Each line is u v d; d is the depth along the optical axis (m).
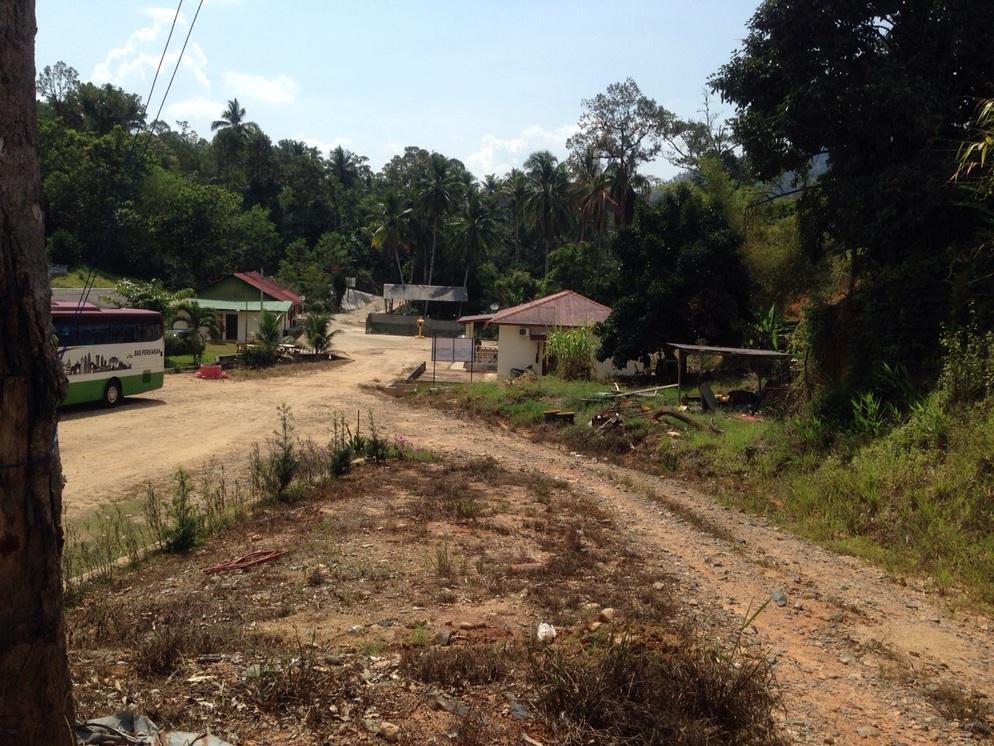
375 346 50.41
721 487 12.81
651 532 9.69
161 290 39.56
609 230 66.00
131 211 52.72
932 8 13.47
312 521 9.49
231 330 50.91
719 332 23.09
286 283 67.50
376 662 4.66
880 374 13.03
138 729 3.49
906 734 4.66
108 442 16.81
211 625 5.78
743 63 15.98
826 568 8.53
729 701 4.13
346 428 16.83
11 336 2.54
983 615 7.10
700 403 18.47
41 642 2.71
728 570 8.12
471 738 3.74
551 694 4.12
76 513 11.09
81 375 20.98
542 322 32.22
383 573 7.20
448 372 36.91
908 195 12.86
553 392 22.16
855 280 17.12
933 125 12.88
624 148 48.97
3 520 2.57
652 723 3.88
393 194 65.19
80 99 59.47
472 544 8.38
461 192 64.25
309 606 6.30
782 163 16.39
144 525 10.21
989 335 10.98
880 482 10.43
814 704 4.99
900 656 5.97
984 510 8.88
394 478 12.44
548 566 7.48
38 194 2.62
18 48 2.52
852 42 14.32
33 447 2.64
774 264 28.61
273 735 3.67
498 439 18.25
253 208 70.75
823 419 13.46
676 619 6.18
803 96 14.21
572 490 12.22
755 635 6.18
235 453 15.77
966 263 12.39
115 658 4.75
